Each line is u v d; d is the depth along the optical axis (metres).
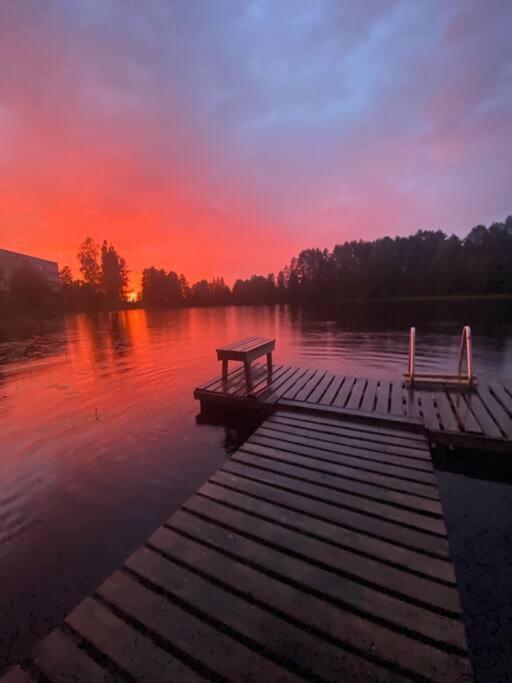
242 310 38.44
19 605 2.14
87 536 2.77
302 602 1.75
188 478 3.68
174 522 2.43
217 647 1.53
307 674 1.40
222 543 2.21
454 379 5.73
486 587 2.20
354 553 2.08
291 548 2.14
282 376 6.61
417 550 2.10
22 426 5.21
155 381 7.91
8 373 8.84
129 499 3.30
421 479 2.96
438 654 1.46
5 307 28.84
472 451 4.01
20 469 3.90
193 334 17.33
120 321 26.69
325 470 3.15
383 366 9.02
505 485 3.46
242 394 5.45
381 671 1.40
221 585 1.87
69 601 2.16
